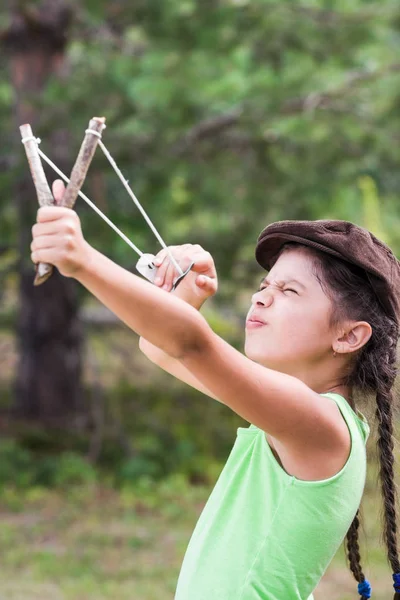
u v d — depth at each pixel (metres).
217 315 16.97
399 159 13.00
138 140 12.76
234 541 2.72
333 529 2.67
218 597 2.68
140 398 17.22
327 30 13.40
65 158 12.45
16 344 16.30
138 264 2.92
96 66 13.11
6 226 14.26
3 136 13.26
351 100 13.55
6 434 14.92
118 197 12.97
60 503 12.62
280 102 12.79
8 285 16.78
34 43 14.30
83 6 13.23
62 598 8.74
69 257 2.21
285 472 2.71
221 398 2.52
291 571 2.65
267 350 2.81
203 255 2.91
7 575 9.48
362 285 2.83
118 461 14.59
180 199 14.12
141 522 11.84
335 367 2.85
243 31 13.08
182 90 12.57
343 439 2.64
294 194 13.45
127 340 17.69
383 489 3.00
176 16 12.82
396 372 2.93
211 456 15.23
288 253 2.88
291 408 2.52
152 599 8.77
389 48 14.84
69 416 15.67
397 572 3.07
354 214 13.86
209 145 13.48
